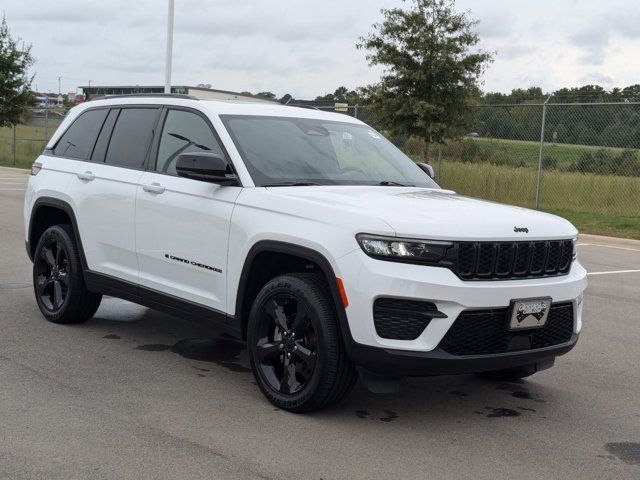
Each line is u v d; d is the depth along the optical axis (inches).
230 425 174.2
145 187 224.4
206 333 257.3
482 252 170.6
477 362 169.0
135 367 216.4
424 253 165.6
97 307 260.4
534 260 179.3
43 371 209.2
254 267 194.4
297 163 211.3
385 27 737.0
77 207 249.9
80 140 264.5
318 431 173.0
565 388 215.3
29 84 1289.4
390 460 158.2
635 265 466.0
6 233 477.7
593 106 722.2
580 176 732.0
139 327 261.7
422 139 761.6
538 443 172.1
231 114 218.7
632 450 170.1
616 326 294.4
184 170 200.8
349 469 152.6
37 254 266.4
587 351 256.2
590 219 681.0
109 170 242.5
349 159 224.2
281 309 186.5
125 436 165.0
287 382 184.5
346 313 169.3
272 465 152.9
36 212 270.2
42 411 178.2
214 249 202.7
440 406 195.2
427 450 164.7
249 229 191.6
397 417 185.0
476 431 178.1
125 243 232.8
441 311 165.3
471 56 722.8
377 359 166.7
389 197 193.2
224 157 207.8
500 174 776.3
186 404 187.5
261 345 189.9
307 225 179.5
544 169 751.7
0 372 206.5
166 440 163.6
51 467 147.9
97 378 205.0
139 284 229.5
